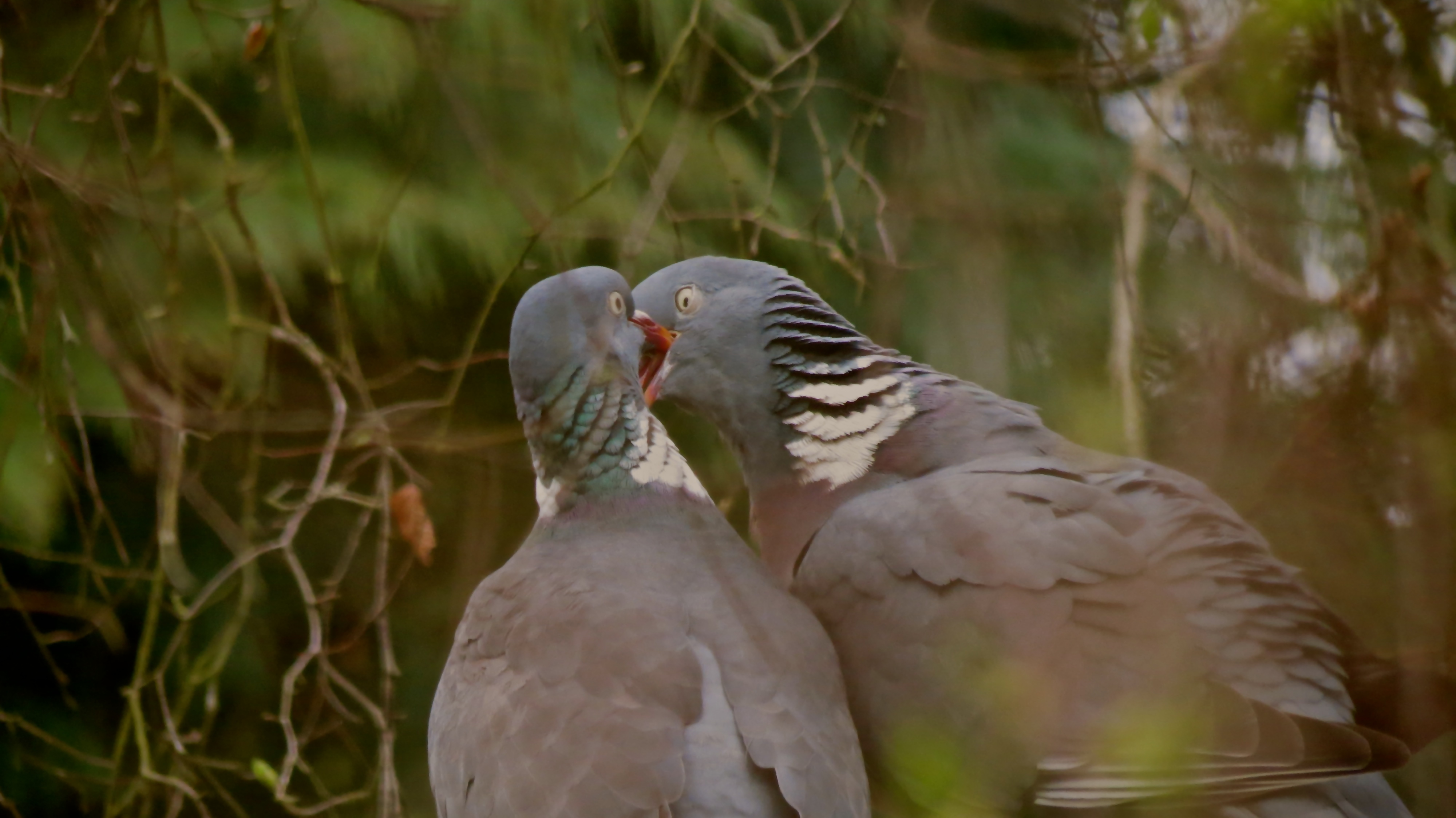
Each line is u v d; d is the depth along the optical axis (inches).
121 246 499.5
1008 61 296.8
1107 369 328.8
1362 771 287.3
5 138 438.6
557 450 371.6
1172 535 330.0
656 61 539.5
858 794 303.0
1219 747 295.1
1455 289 276.1
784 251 537.3
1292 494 268.7
